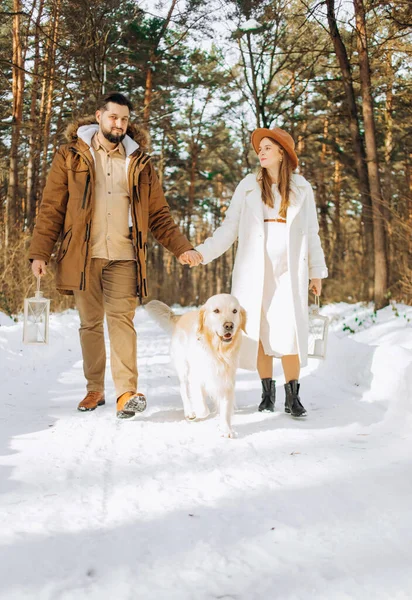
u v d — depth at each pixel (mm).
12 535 2174
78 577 1887
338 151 18062
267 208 4512
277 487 2734
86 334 4453
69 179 4199
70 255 4203
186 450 3359
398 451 3297
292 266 4445
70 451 3266
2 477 2797
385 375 4711
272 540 2170
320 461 3139
